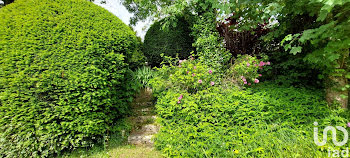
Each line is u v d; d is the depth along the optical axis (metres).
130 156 2.11
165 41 3.99
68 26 2.19
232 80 2.92
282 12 2.51
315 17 2.84
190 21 3.94
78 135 2.11
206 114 2.29
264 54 3.58
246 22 3.27
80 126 2.09
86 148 2.26
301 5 2.16
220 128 2.10
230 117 2.29
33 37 2.01
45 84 1.97
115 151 2.24
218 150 1.84
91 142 2.28
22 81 1.92
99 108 2.27
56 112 2.00
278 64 3.26
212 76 2.79
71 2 2.46
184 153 1.89
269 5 2.03
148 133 2.63
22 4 2.20
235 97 2.46
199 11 3.68
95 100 2.14
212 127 2.15
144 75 3.37
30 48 1.97
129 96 3.04
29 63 1.96
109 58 2.32
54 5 2.28
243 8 2.94
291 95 2.41
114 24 2.64
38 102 1.97
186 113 2.35
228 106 2.27
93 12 2.54
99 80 2.16
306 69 2.98
